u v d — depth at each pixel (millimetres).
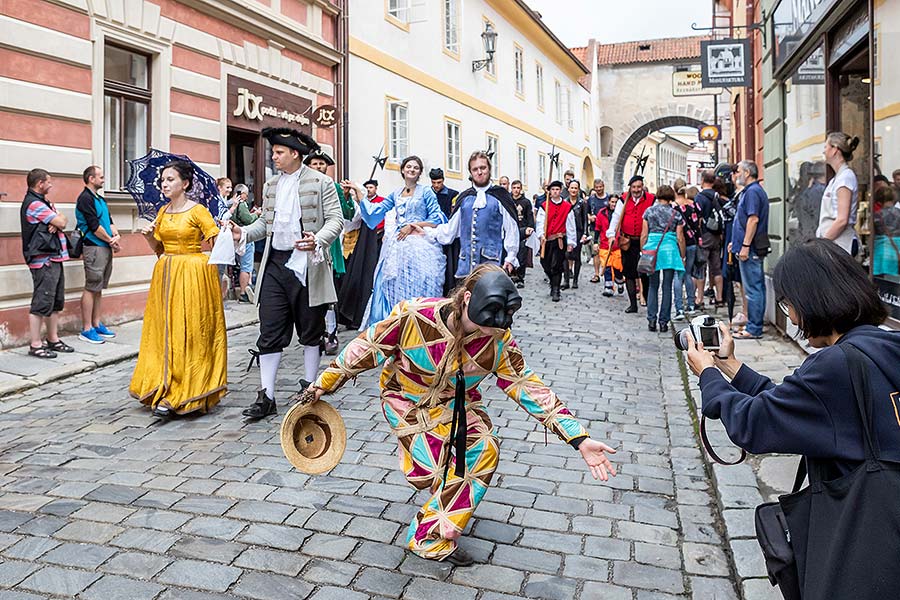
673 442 4961
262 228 5566
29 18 7645
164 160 5695
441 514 3166
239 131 11484
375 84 15680
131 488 4070
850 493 1761
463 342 2973
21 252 7582
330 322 7945
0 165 7324
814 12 7133
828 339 1983
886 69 5465
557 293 12453
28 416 5531
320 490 4078
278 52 12211
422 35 18141
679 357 7805
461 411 3047
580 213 14406
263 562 3262
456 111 20406
